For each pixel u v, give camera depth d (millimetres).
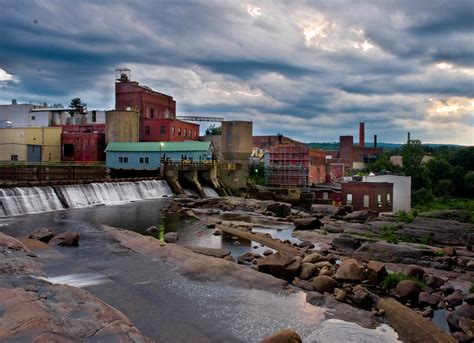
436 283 18719
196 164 64750
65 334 11578
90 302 14523
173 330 14125
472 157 106875
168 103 89750
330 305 16531
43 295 14836
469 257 24578
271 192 62469
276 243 28016
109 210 42906
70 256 22906
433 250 25109
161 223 36500
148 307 16062
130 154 67062
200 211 45531
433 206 68688
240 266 21094
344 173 99688
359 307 16578
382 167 99062
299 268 20031
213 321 14945
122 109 75250
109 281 18891
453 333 13883
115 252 24250
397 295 17734
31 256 21391
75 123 86188
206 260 21391
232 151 73688
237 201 54656
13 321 11773
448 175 91188
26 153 65500
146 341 12195
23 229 30188
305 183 66125
